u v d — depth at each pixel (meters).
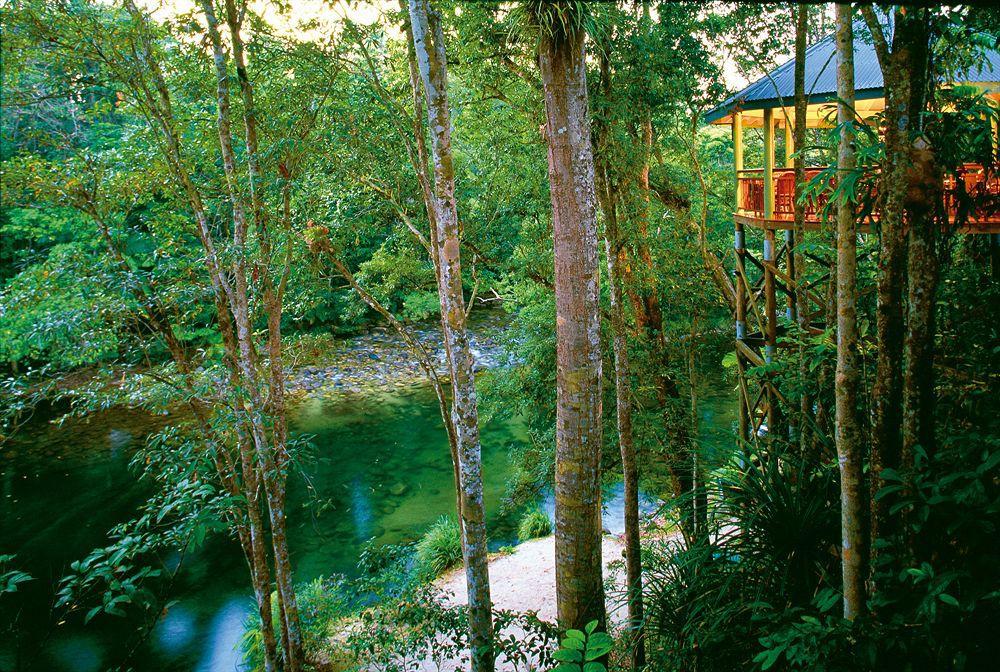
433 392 19.36
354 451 15.68
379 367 21.39
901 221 3.15
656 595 5.21
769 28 7.44
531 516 12.29
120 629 9.59
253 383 6.32
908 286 3.32
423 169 8.02
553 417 10.88
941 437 3.67
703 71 7.86
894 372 3.34
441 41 4.75
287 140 6.92
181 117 6.95
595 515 5.50
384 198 8.97
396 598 8.48
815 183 3.36
